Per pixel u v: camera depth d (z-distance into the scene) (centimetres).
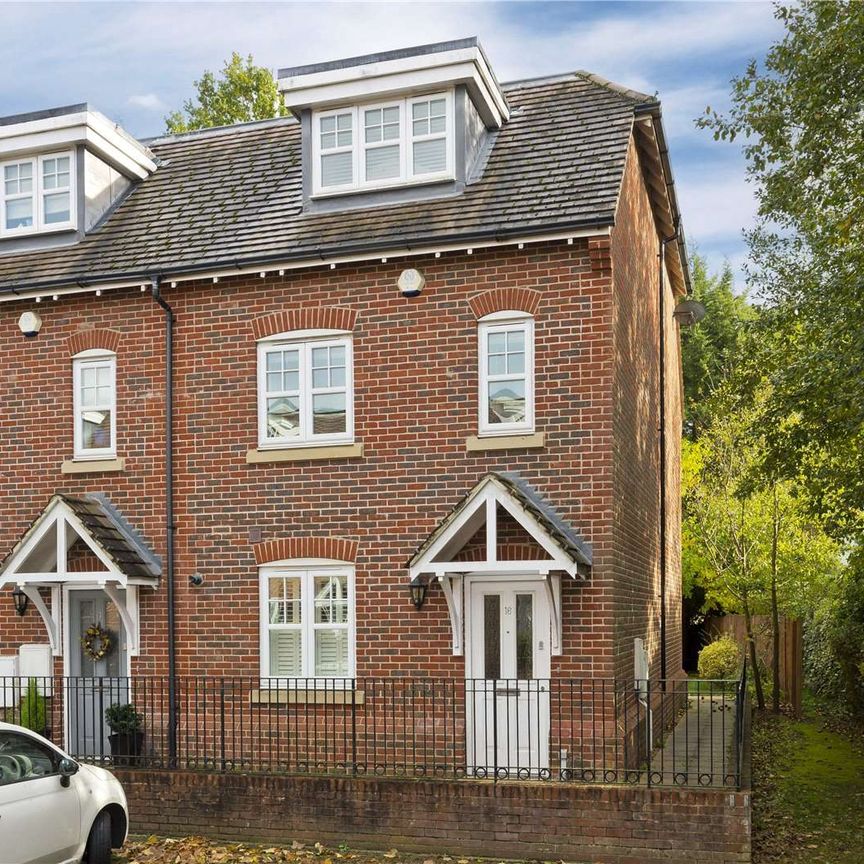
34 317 1472
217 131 1738
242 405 1383
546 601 1238
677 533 2141
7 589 1456
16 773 947
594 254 1244
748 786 1055
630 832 1048
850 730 1833
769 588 2216
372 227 1349
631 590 1386
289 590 1348
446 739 1252
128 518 1420
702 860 1026
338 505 1330
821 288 1438
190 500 1391
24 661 1416
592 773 1125
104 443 1446
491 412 1284
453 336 1302
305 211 1436
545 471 1252
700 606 2872
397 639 1288
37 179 1577
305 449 1338
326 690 1302
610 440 1234
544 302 1266
